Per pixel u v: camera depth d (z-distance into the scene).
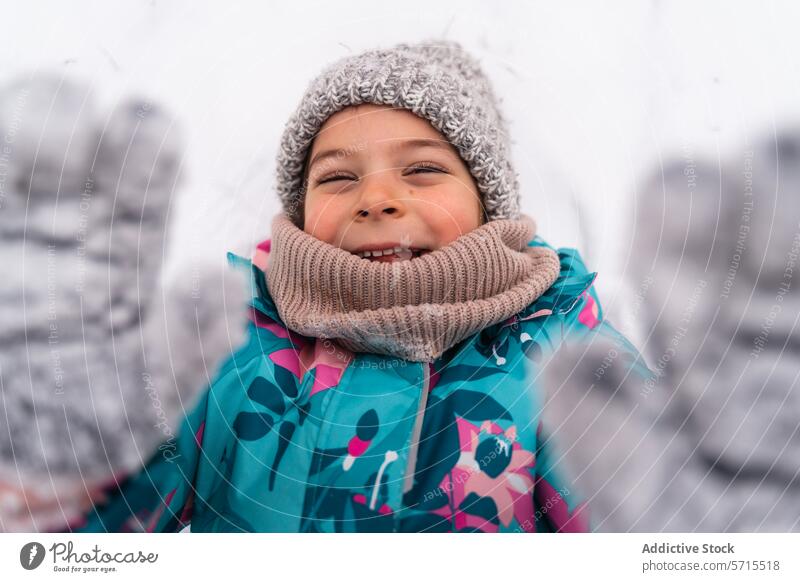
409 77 0.75
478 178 0.80
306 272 0.74
